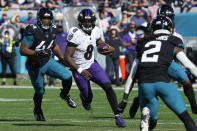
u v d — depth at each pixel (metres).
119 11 63.88
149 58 18.86
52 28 26.38
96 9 62.47
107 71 51.72
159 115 30.08
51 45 26.25
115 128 24.28
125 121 27.27
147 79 18.72
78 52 25.14
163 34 19.33
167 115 30.11
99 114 30.83
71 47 25.00
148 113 18.20
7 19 61.25
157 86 18.55
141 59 19.02
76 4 64.31
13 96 42.56
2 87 50.91
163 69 18.72
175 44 19.09
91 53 25.23
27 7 64.31
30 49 26.14
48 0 63.59
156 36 19.30
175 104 18.44
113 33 51.28
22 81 56.69
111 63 51.81
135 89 49.22
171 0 61.44
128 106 35.38
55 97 41.69
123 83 55.47
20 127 24.80
